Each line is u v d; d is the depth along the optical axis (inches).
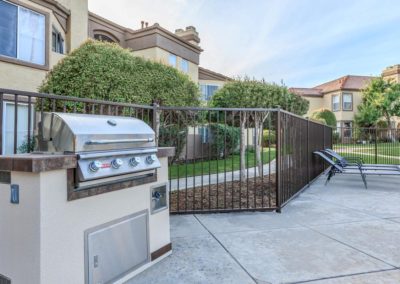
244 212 165.6
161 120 273.4
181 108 155.7
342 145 498.6
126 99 240.7
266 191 217.8
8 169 66.6
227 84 265.6
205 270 94.9
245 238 124.3
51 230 65.9
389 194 218.1
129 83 245.0
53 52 323.9
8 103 249.1
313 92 975.6
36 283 63.9
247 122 253.4
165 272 93.4
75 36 373.4
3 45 271.3
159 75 273.4
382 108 762.8
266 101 243.8
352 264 99.3
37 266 63.9
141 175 94.1
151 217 99.0
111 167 78.3
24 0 286.7
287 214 162.1
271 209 167.3
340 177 305.3
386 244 117.3
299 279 89.2
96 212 77.7
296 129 208.5
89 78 227.6
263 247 114.4
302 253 108.6
